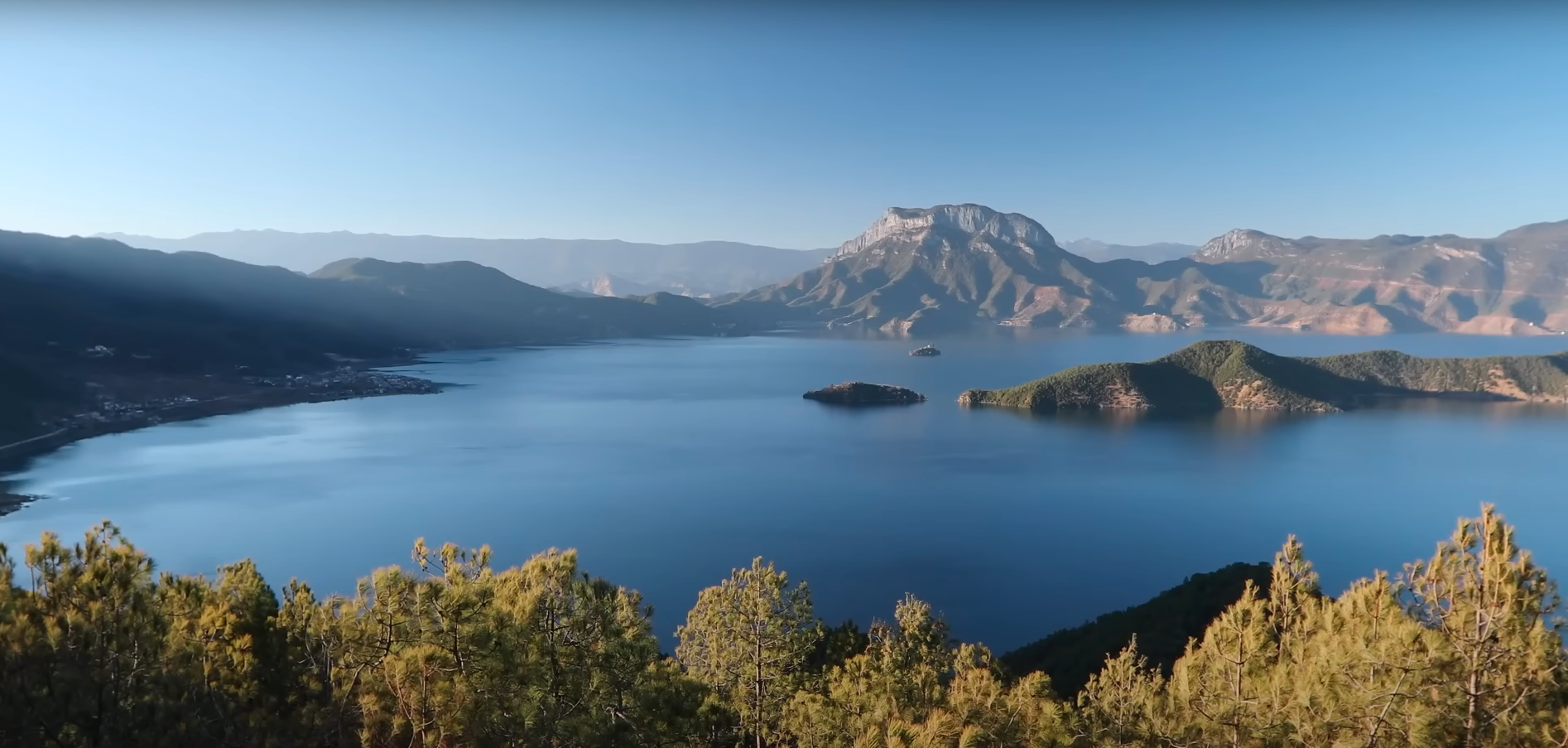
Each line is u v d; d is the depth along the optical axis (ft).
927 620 139.13
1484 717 52.21
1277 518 540.93
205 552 445.37
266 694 58.65
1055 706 72.49
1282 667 61.41
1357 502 579.07
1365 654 54.75
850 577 431.43
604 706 68.49
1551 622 53.16
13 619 52.16
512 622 63.10
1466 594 56.13
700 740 80.12
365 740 54.34
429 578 62.23
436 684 55.36
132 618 53.93
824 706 85.10
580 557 457.68
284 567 424.05
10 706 50.16
